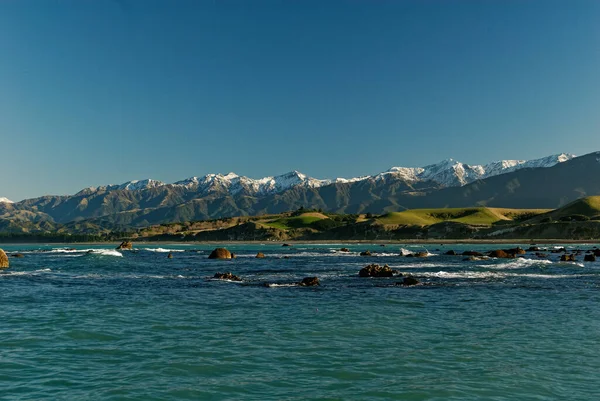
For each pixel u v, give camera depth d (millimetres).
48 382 14758
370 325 23516
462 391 14070
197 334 21406
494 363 16875
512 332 21953
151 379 15094
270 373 15742
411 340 20344
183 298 33344
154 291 37562
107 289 38969
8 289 38906
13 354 17875
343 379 15172
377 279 47250
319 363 16875
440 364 16797
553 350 18672
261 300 32344
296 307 29234
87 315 26156
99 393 13828
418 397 13570
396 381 14969
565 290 37750
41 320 24578
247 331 22078
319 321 24562
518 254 93625
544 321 24672
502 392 13992
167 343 19688
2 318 25125
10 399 13312
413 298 33281
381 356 17781
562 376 15445
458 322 24344
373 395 13758
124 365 16562
